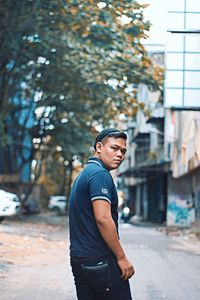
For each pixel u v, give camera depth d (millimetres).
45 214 48344
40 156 39219
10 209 21750
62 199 62719
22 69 25547
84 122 32625
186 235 24297
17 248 15305
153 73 21547
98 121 30500
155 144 36844
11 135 34250
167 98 18031
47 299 8734
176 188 35031
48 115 32250
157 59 23109
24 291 9352
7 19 20750
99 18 20312
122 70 21469
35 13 20469
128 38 20656
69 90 25969
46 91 26531
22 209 37000
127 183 62594
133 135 40812
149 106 31344
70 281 10391
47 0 19844
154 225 37000
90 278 4379
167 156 34000
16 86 29875
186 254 16031
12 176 34031
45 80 25484
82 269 4410
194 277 11344
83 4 19859
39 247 16094
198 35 17812
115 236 4301
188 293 9523
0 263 12359
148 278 11023
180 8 17188
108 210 4320
